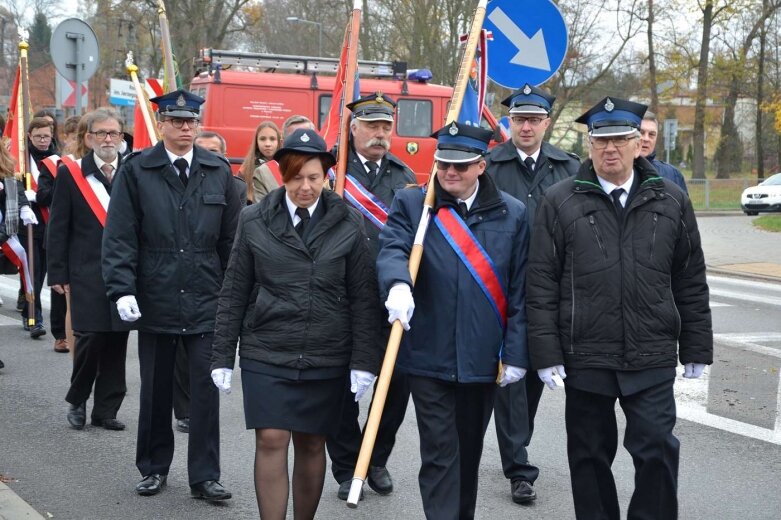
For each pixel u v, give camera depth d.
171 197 5.13
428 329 4.27
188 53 31.08
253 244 4.25
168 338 5.23
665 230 4.12
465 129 4.18
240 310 4.30
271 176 7.12
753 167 53.19
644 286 4.08
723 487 5.41
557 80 35.34
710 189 33.12
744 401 7.34
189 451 5.16
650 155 6.44
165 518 4.89
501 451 5.26
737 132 49.44
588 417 4.24
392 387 5.13
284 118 16.53
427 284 4.28
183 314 5.11
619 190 4.15
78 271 6.14
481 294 4.23
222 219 5.29
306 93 16.56
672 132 30.80
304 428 4.24
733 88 40.75
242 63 16.59
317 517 4.92
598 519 4.29
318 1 35.88
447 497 4.18
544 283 4.17
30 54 47.16
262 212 4.29
